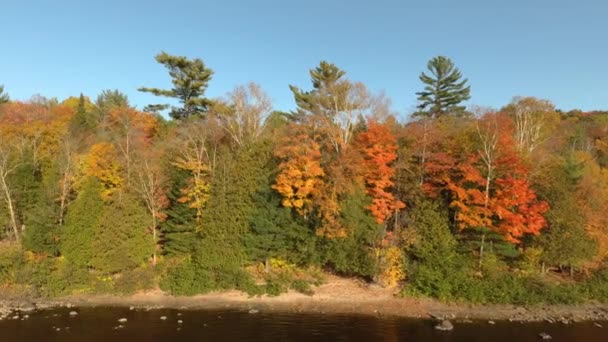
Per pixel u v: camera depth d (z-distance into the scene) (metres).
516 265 40.31
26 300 36.88
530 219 37.78
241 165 43.06
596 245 39.34
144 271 40.72
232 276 39.56
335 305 36.28
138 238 41.06
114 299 37.84
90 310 34.62
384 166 40.56
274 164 43.47
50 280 38.69
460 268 38.47
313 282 40.22
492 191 40.38
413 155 44.00
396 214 42.03
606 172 50.72
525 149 50.16
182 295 38.53
